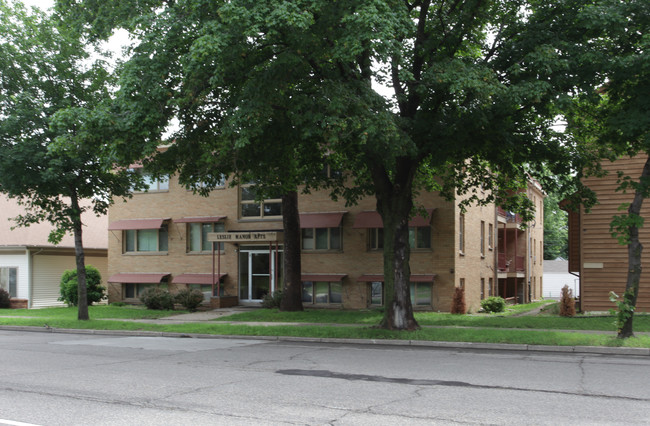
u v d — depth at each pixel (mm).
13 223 34062
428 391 8500
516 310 26719
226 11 11805
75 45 19172
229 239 25672
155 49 13617
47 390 8711
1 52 18797
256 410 7309
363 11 11711
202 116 15508
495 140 15797
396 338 15039
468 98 14211
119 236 30031
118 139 13547
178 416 7012
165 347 14508
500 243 37375
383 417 6926
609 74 13602
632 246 13625
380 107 13742
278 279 26531
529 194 38562
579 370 10414
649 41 12539
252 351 13539
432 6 17516
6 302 31062
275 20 11602
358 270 24828
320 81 14523
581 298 21203
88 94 19656
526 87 13148
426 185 22203
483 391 8492
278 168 17750
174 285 28625
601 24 13023
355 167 19469
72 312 25984
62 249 33312
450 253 23406
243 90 13367
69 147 14336
